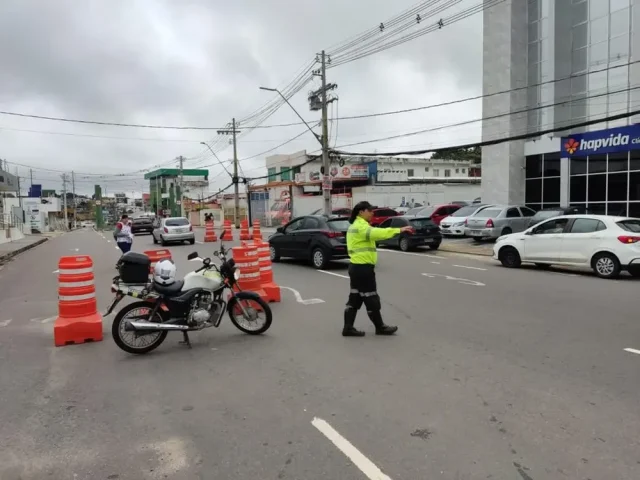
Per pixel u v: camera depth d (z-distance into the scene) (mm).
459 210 25281
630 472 3277
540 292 9977
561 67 26469
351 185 52562
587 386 4789
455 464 3422
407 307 8617
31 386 5195
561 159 26312
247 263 9070
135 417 4363
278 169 64812
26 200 63062
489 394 4637
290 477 3326
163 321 6453
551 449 3598
